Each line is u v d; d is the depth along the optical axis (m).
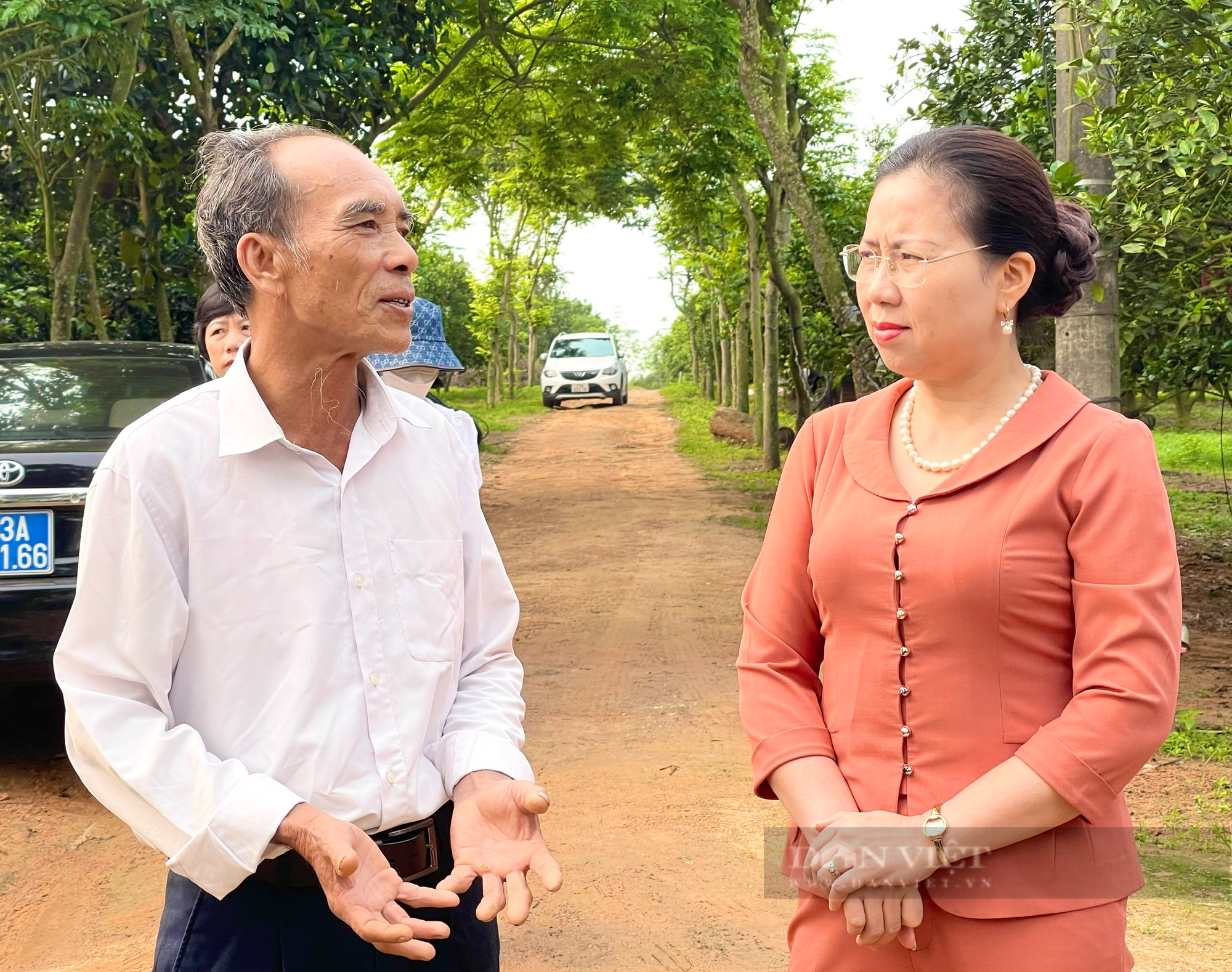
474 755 1.80
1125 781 1.55
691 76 15.22
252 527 1.73
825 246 10.74
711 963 3.01
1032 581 1.60
